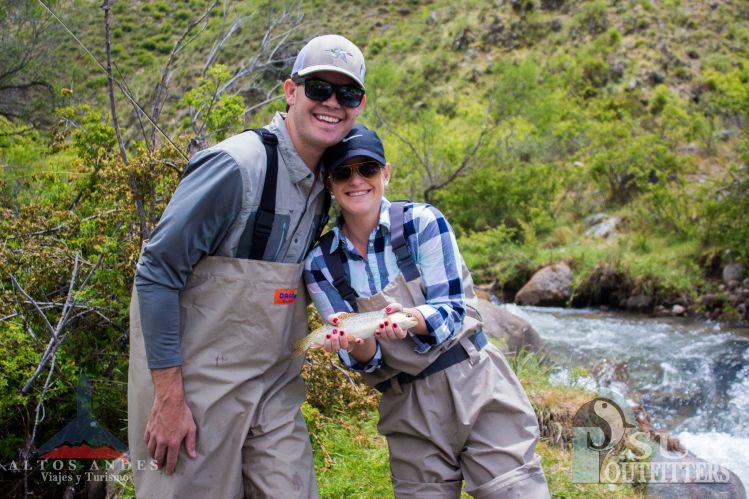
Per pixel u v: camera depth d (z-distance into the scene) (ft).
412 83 105.09
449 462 8.95
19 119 36.73
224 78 18.35
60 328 13.83
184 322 7.96
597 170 63.57
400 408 9.04
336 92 7.97
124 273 14.65
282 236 8.12
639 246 52.11
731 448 22.53
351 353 8.73
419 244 8.66
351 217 8.63
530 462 8.65
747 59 91.35
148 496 7.97
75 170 16.94
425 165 66.39
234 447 8.08
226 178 7.68
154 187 14.49
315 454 13.99
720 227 48.14
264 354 8.16
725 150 69.00
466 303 9.07
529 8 109.70
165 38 57.82
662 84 87.97
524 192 64.34
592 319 42.78
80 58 38.01
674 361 33.17
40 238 14.98
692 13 100.22
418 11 126.52
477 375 8.88
